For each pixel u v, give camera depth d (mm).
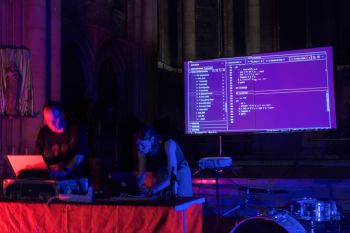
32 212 4047
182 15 18000
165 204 3723
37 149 5074
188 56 17797
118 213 3811
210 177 10109
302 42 18969
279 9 19078
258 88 7477
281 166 13445
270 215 4113
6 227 4113
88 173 5051
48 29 9531
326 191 8477
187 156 13281
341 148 17234
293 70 7289
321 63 7125
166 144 4785
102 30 13164
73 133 5000
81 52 12258
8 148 8141
